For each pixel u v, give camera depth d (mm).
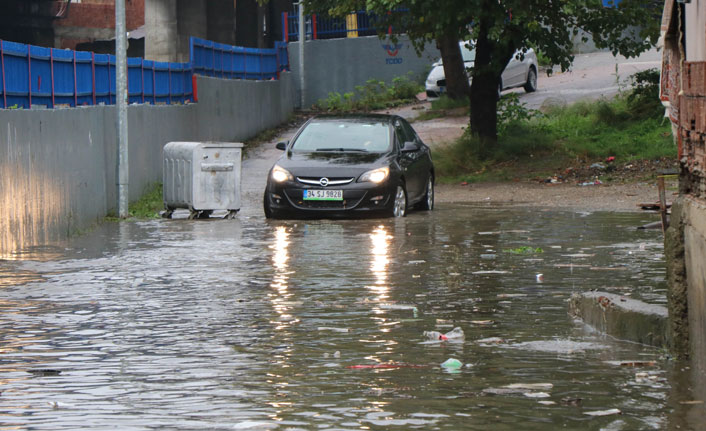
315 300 16016
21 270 19797
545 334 13180
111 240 25328
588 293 14141
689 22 12086
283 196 29922
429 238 24516
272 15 100688
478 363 11500
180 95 50625
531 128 48375
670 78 12742
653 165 40500
